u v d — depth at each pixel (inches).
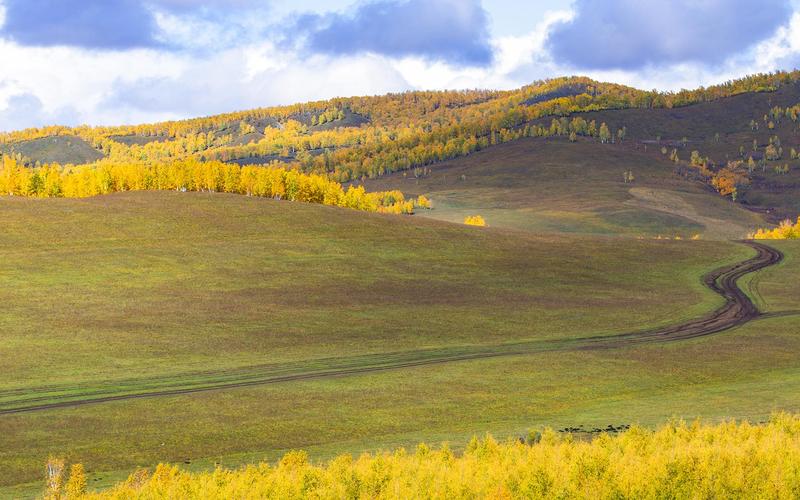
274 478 1063.0
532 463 1003.9
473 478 989.2
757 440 1138.7
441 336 2829.7
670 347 2701.8
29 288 3257.9
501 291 3782.0
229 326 2847.0
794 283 4158.5
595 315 3299.7
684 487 913.5
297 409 1825.8
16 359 2273.6
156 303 3164.4
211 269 3870.6
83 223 4483.3
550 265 4463.6
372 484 1003.9
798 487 912.9
